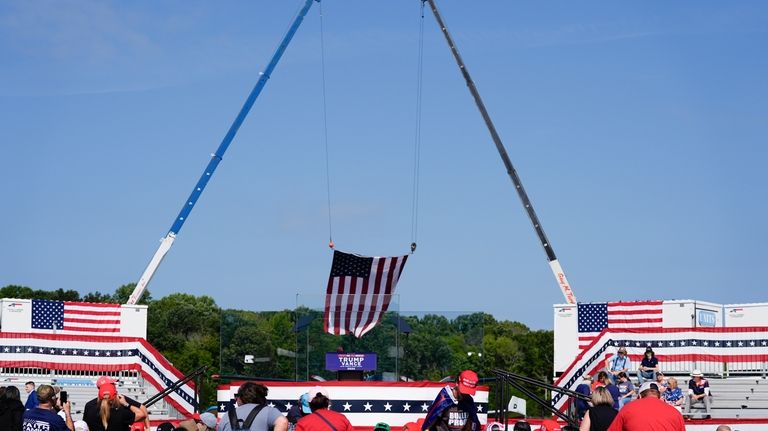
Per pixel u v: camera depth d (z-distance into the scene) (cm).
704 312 4031
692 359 3525
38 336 3584
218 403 2484
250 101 5278
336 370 2489
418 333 2494
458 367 2477
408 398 2423
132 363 3600
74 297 10931
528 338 9294
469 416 1759
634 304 4044
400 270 2561
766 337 3484
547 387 2536
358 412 2412
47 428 1605
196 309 10362
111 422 1678
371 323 2503
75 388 3491
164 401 3459
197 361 9462
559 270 4856
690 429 2853
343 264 2561
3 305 4050
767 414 3244
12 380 3534
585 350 3556
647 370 3030
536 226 4872
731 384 3375
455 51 5062
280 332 2509
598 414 1507
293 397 2416
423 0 5097
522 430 1675
